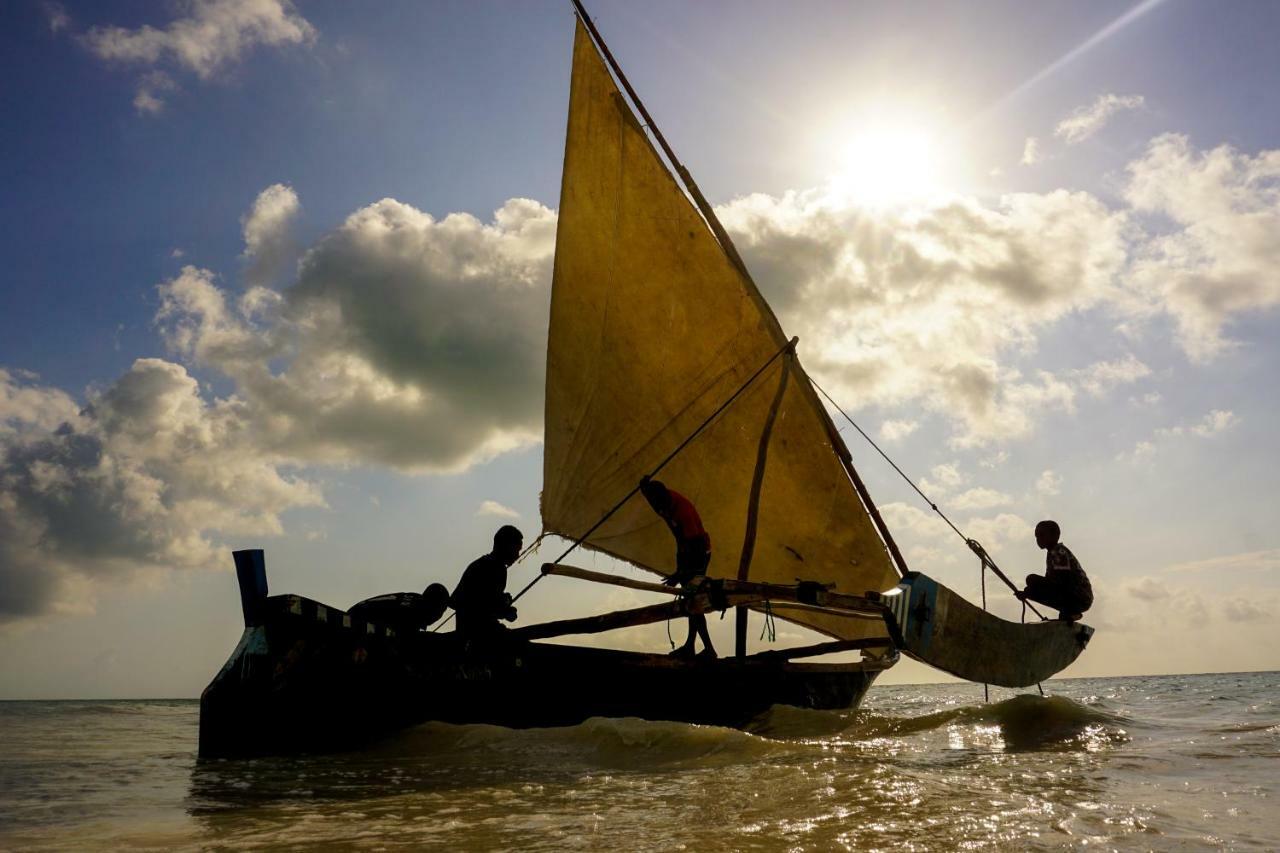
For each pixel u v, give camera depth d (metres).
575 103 14.56
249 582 8.86
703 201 13.98
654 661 10.96
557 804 5.85
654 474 13.70
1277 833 4.77
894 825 5.00
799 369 14.08
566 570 12.12
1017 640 12.08
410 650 9.27
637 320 14.36
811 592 10.17
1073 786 6.18
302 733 8.72
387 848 4.71
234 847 4.80
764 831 4.91
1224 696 19.53
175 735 14.82
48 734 15.08
